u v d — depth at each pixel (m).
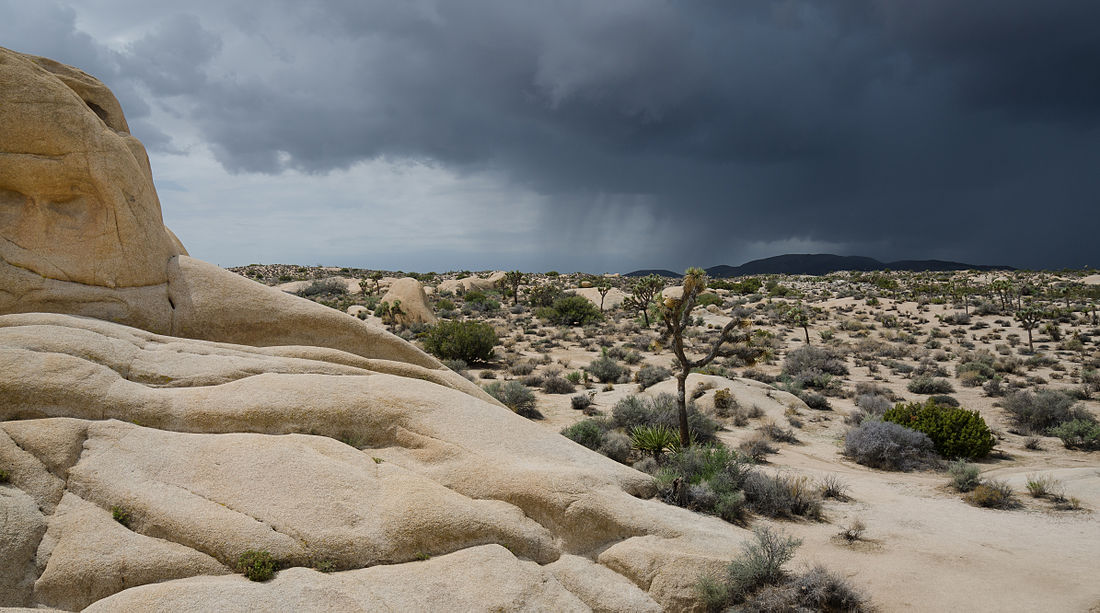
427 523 8.88
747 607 9.13
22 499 7.83
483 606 7.91
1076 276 96.50
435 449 10.82
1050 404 25.80
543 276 130.50
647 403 24.94
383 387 11.98
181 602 6.89
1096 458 20.72
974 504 14.99
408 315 56.69
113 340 11.09
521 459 11.12
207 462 9.11
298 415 10.66
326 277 113.38
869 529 13.10
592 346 48.56
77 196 12.59
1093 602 9.55
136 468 8.70
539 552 9.46
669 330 19.38
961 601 9.71
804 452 21.23
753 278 120.50
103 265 12.62
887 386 34.91
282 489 8.87
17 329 10.35
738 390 28.06
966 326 56.84
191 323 13.42
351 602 7.45
